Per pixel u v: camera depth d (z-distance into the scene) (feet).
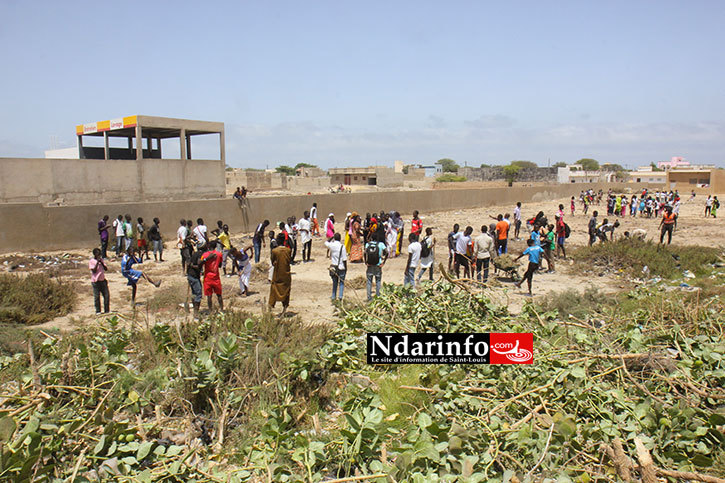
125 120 84.94
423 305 25.94
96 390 18.45
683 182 212.43
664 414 16.38
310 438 16.07
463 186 208.03
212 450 16.30
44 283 36.52
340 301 29.32
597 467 14.07
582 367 19.65
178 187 87.97
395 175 218.79
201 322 24.67
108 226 62.28
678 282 43.50
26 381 18.21
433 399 18.42
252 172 189.37
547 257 49.75
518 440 14.40
